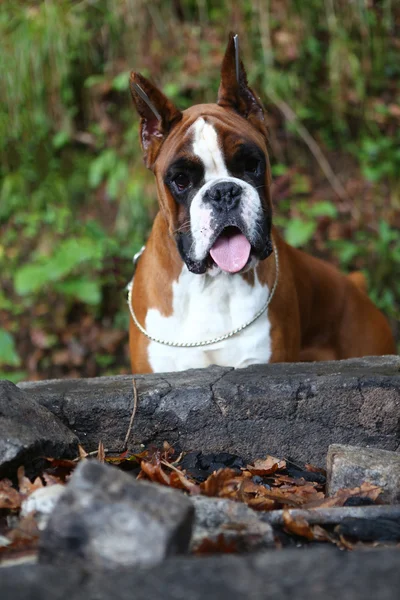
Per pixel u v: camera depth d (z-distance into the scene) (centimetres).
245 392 352
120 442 355
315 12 994
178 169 428
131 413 352
